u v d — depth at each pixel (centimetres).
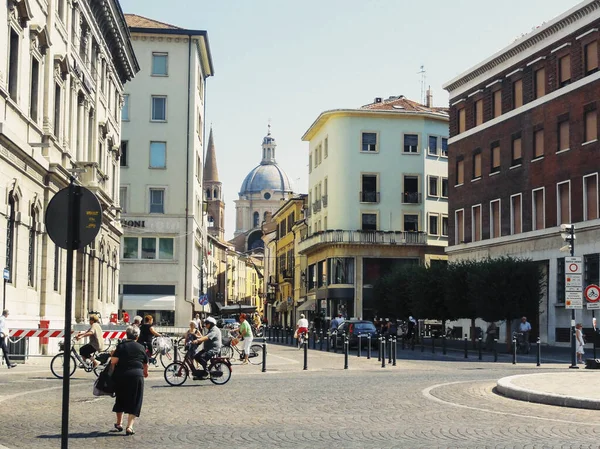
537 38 5147
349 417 1498
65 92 3781
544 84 5138
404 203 8162
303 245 9012
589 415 1527
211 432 1317
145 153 7150
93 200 935
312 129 8875
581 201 4712
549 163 5034
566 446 1171
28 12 3011
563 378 2092
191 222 7144
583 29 4731
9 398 1828
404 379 2408
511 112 5462
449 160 6353
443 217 8350
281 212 11650
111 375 1328
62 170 3538
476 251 5875
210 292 13425
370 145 8169
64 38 3728
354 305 7925
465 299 4866
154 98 7200
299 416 1515
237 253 19425
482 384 2178
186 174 7162
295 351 4528
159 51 7206
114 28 4928
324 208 8375
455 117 6291
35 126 3238
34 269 3316
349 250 7969
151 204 7144
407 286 5866
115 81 5466
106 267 5116
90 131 4553
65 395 905
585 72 4734
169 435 1287
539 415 1525
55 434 1295
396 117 8194
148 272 7075
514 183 5419
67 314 917
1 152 2773
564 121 4912
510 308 4372
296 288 10350
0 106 2758
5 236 2869
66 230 930
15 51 2984
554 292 4944
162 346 3062
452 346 5234
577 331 3453
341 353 4375
